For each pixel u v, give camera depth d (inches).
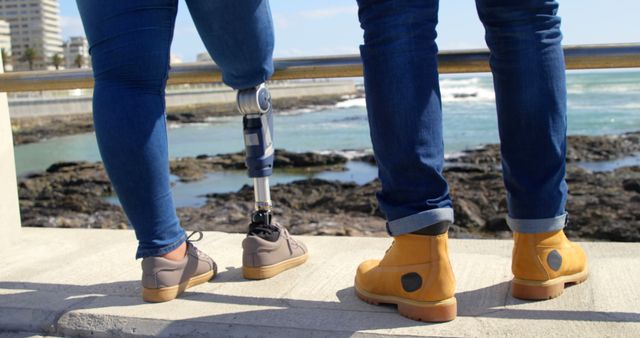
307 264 96.3
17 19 4672.7
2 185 116.1
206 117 2204.7
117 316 74.7
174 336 71.1
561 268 75.8
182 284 81.7
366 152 963.3
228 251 107.3
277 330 69.2
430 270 68.9
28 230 128.2
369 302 76.4
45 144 1397.6
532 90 69.4
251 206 426.3
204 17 77.4
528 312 71.6
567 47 84.5
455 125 1472.7
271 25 81.7
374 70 66.7
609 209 369.7
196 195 574.9
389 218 70.4
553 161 71.9
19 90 108.0
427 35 66.3
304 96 3649.1
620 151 800.9
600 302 74.1
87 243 115.6
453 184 506.3
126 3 70.7
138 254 79.5
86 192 609.9
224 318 72.7
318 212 415.5
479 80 4372.5
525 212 74.2
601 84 3184.1
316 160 823.1
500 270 89.4
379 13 65.8
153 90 74.3
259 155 89.3
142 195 75.7
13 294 85.8
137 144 72.9
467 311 72.7
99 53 72.4
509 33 69.1
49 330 76.8
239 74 84.4
